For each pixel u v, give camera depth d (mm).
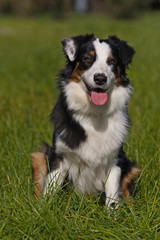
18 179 4172
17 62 14852
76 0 47750
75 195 4059
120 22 34625
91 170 4312
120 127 4301
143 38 21094
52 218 3514
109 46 4293
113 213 3809
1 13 48094
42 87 9945
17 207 3734
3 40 24188
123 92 4297
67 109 4215
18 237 3457
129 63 4453
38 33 28500
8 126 6453
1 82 11172
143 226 3572
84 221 3664
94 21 35156
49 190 3912
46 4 44844
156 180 4461
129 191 4535
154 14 42438
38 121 6742
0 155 5289
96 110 4145
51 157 4328
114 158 4277
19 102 8430
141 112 7316
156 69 12164
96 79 3926
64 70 4379
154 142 5480
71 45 4332
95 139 4180
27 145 5539
